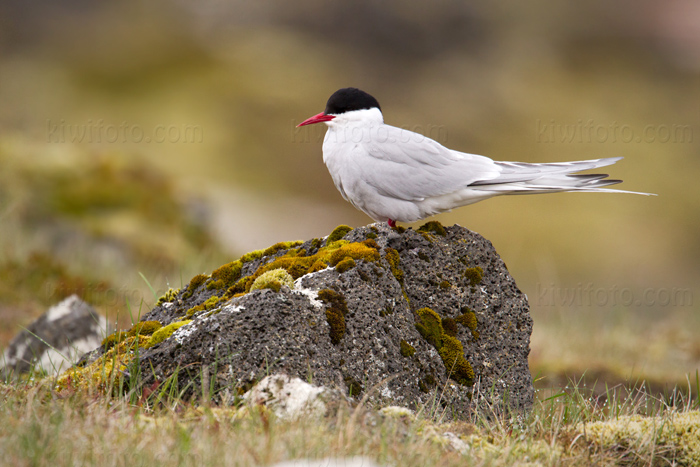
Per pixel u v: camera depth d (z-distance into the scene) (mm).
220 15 33844
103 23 31703
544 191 7121
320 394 4922
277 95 29609
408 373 5707
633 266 23078
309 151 27031
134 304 10844
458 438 5055
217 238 15555
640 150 29516
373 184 7363
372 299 5699
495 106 31531
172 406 5094
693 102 33094
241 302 5426
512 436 5406
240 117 27656
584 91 33312
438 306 6230
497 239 23469
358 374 5465
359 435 4570
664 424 5625
